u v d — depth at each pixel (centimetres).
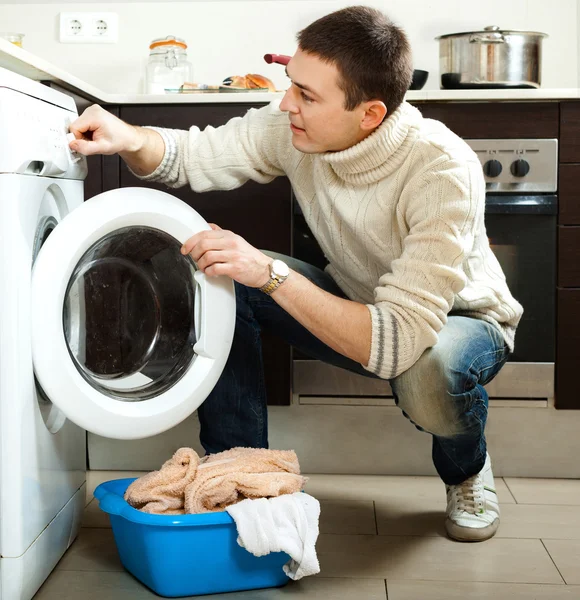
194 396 159
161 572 150
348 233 173
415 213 154
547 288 222
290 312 153
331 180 167
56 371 141
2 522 140
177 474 156
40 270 139
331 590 156
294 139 159
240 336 178
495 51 223
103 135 165
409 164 158
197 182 185
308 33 151
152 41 259
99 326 156
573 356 221
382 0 263
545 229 221
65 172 155
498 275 180
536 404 225
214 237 150
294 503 150
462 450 174
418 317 151
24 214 137
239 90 233
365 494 212
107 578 161
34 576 148
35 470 146
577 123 217
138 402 155
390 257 168
